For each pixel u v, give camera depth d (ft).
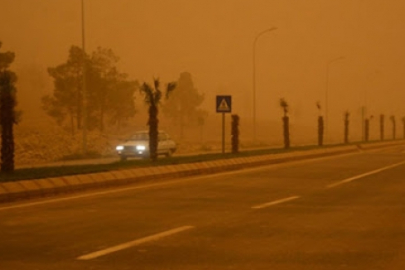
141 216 59.82
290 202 71.87
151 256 41.37
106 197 75.77
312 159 167.63
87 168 99.55
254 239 47.88
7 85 95.25
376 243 46.55
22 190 73.36
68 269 37.58
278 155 153.17
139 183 94.43
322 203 71.10
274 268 38.01
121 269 37.63
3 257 40.93
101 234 49.75
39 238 47.88
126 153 165.58
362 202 72.33
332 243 46.47
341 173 116.78
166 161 120.26
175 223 55.57
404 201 73.41
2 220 56.90
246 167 132.05
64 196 76.64
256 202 71.56
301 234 50.29
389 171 122.11
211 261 39.88
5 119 92.94
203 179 102.32
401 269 37.91
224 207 66.95
